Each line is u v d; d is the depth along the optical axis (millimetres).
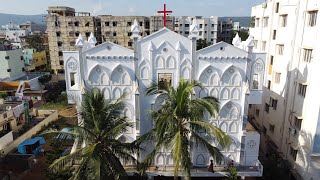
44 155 27969
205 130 15164
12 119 33938
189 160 14781
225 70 20500
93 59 20172
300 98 23094
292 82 24562
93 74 20531
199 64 20391
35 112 41188
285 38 26281
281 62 27031
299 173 22672
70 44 65125
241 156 22109
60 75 64812
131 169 20922
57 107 46594
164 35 19844
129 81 20781
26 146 28094
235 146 22203
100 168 13664
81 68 20203
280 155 26062
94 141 14750
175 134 14375
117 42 66250
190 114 14438
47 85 55656
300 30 23453
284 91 26047
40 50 84438
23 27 153750
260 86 21188
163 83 16641
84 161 13750
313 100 20922
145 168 16094
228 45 20031
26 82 51906
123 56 20125
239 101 21328
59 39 64938
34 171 25219
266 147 30297
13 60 56125
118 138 21797
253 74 20938
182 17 95875
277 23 28109
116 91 21000
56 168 14312
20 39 101812
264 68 20734
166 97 17203
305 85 22219
